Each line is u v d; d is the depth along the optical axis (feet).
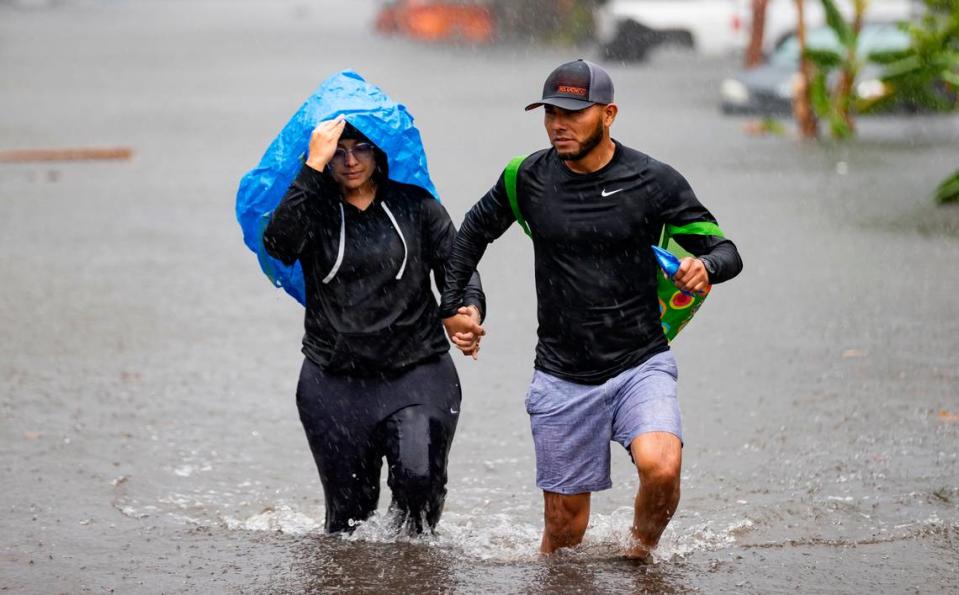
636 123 298.35
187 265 155.94
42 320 128.67
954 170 225.97
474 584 64.23
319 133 66.69
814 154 248.93
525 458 89.04
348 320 68.39
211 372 110.83
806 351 113.91
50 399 102.17
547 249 64.23
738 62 455.22
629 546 66.90
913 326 122.11
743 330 122.11
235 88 388.98
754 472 83.56
